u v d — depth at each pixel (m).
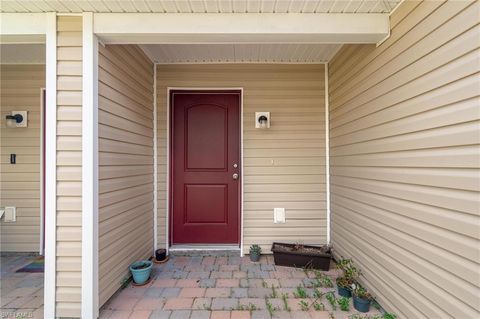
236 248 3.31
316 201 3.27
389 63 1.95
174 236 3.37
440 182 1.45
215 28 2.01
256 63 3.27
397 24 1.86
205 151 3.39
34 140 3.18
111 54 2.24
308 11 1.98
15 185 3.17
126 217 2.49
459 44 1.32
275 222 3.25
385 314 1.93
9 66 3.17
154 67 3.25
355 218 2.51
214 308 2.07
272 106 3.27
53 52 1.97
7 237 3.17
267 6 1.93
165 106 3.26
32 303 2.14
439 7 1.46
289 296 2.25
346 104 2.72
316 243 3.25
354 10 1.95
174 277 2.62
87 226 1.93
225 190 3.39
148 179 3.07
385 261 1.99
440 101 1.45
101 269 2.05
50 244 1.95
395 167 1.87
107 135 2.16
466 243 1.28
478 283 1.22
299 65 3.28
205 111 3.39
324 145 3.27
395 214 1.87
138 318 1.96
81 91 1.97
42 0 1.84
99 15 1.99
